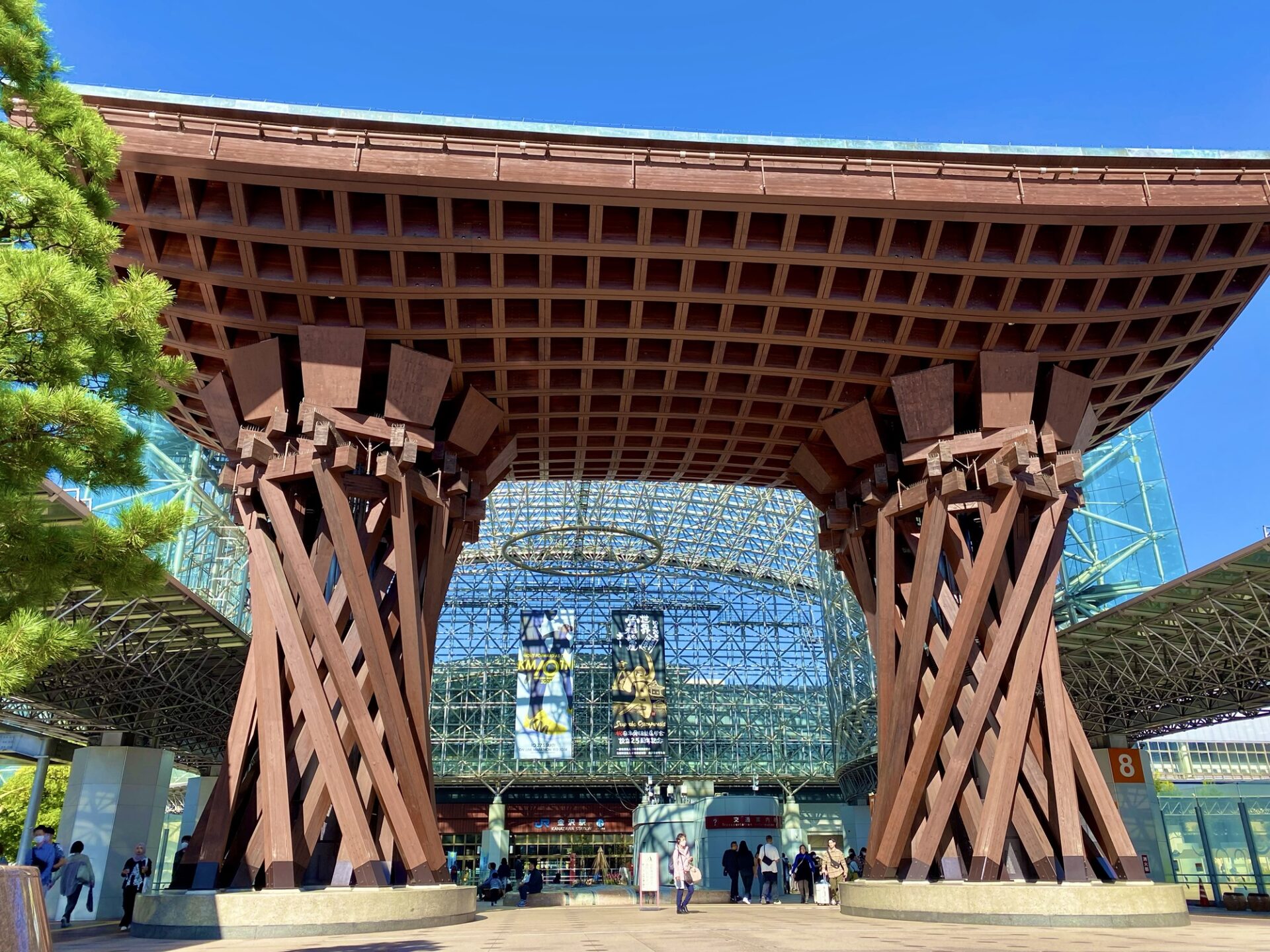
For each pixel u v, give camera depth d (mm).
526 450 29406
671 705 85125
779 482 32188
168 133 18359
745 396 25703
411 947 14477
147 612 35781
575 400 26406
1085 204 20016
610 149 19500
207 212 19562
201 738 56094
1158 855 49688
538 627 76000
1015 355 22828
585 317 22578
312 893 17719
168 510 11625
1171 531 59000
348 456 20484
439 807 85062
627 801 86000
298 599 21250
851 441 25297
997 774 20641
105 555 11367
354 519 23094
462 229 20312
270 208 19828
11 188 11359
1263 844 34125
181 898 17609
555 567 81938
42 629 9680
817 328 22828
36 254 10305
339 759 19500
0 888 2613
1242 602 36219
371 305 22047
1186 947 13109
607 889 47594
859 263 21172
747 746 84750
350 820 19203
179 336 22172
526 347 23672
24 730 46688
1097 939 14867
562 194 19391
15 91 12891
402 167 18875
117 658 38938
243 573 60844
